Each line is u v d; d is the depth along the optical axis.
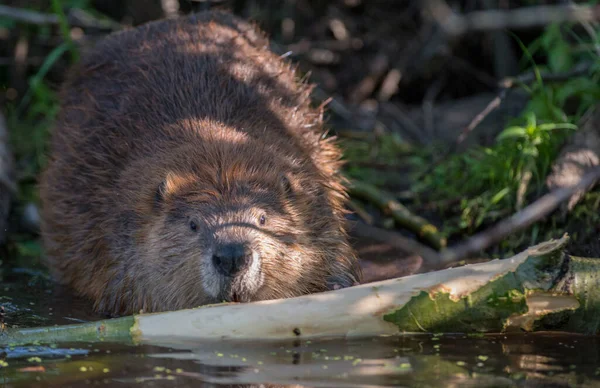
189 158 8.23
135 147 8.79
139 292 8.21
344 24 15.40
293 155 8.67
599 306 7.12
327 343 7.00
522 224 8.75
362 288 7.28
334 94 15.02
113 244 8.42
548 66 13.45
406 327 7.17
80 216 9.05
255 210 7.69
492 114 13.52
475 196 10.90
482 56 15.19
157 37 10.05
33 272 10.05
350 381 6.10
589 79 11.55
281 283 7.82
